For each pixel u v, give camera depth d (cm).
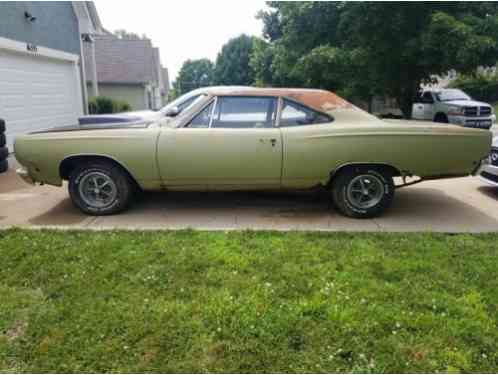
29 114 929
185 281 294
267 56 2197
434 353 221
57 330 238
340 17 1445
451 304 266
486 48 1216
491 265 322
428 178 447
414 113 1567
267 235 385
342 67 1404
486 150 439
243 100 435
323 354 221
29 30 918
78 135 430
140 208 489
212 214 469
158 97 3272
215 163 426
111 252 342
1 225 422
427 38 1253
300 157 424
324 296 274
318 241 371
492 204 511
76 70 1186
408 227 423
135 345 226
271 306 262
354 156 424
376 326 243
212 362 215
